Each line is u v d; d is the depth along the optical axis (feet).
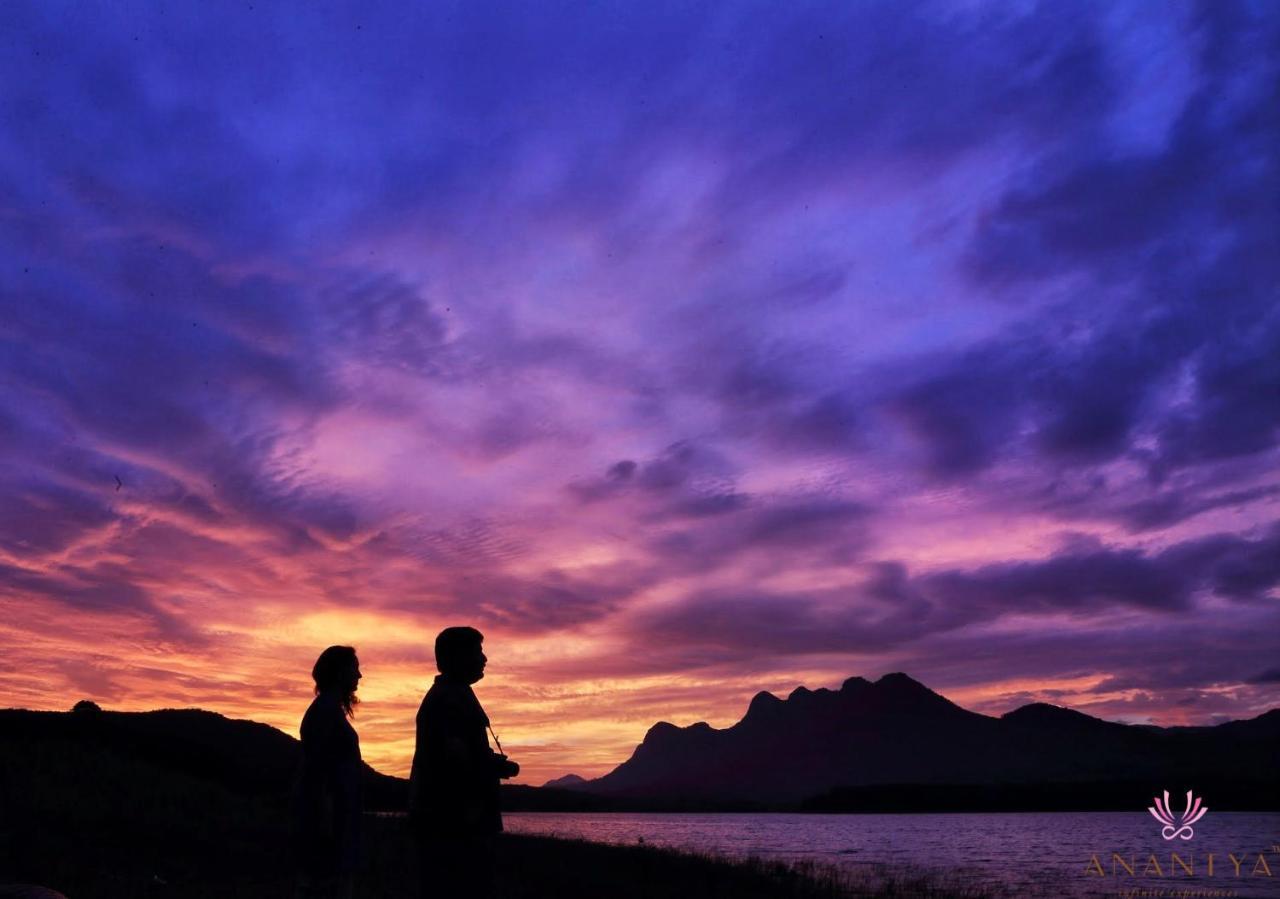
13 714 139.54
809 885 72.69
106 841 58.75
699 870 73.10
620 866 72.08
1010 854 165.17
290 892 41.45
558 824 360.48
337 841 18.39
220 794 100.07
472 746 16.96
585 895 51.70
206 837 65.72
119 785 85.25
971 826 382.42
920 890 78.02
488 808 16.80
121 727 153.07
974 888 85.76
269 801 113.60
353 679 19.98
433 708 17.11
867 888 76.48
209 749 167.12
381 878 47.65
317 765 18.76
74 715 144.56
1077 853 167.12
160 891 41.52
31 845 51.67
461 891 16.30
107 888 40.70
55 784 77.51
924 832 311.47
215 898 39.91
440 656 17.70
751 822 516.73
